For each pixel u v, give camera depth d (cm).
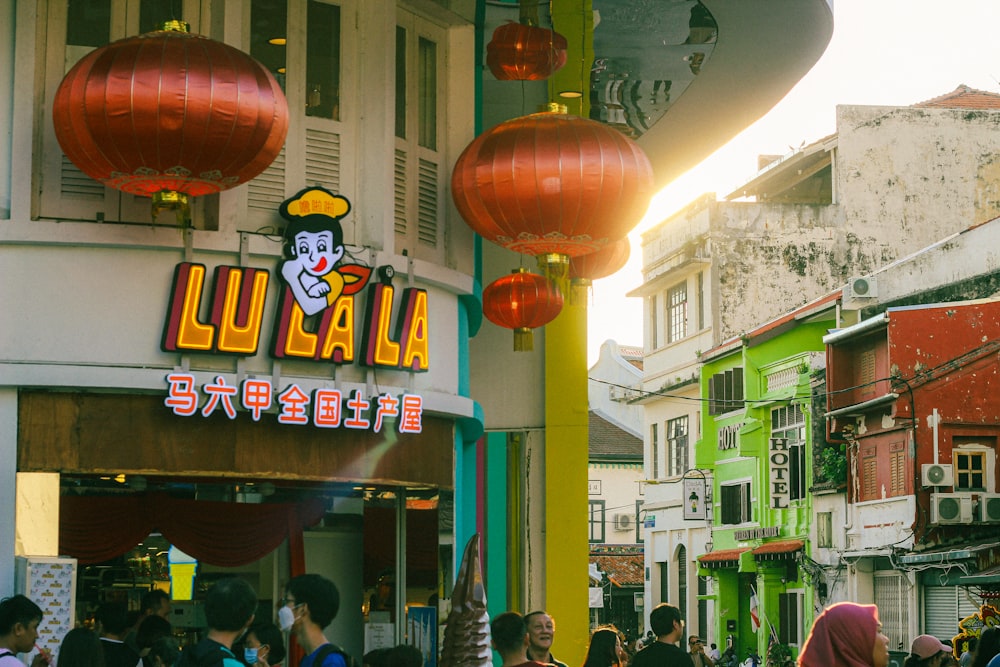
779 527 3291
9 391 889
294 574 1081
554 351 1358
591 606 4581
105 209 914
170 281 921
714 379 3678
